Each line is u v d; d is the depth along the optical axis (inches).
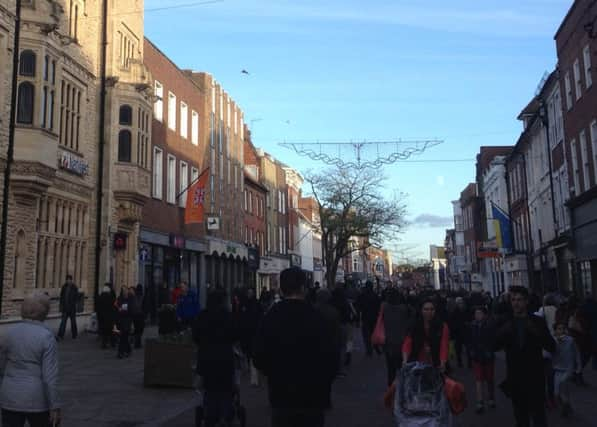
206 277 1473.9
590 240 953.5
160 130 1190.9
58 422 212.8
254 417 382.3
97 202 939.3
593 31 879.1
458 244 2962.6
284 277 195.3
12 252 717.3
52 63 788.0
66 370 552.4
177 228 1269.7
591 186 940.0
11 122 703.1
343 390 486.9
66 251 859.4
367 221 1935.3
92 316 893.8
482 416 388.8
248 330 324.2
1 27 701.3
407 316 410.9
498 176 1827.0
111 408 395.5
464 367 649.0
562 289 1187.3
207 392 318.7
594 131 916.0
